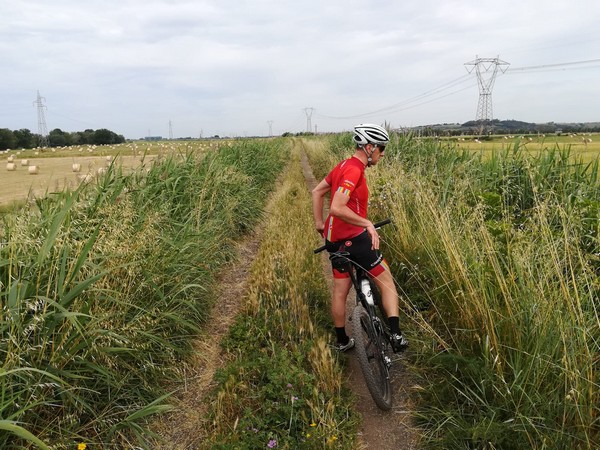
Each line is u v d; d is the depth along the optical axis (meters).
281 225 8.61
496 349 3.23
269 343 4.29
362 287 3.83
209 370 4.07
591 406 2.66
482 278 3.77
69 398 2.97
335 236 3.78
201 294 5.20
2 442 2.58
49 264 3.30
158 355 3.90
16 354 2.75
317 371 3.76
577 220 4.07
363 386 3.89
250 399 3.48
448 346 3.78
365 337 3.55
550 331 3.08
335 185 3.81
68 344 3.01
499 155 7.05
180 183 7.14
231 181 8.88
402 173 7.21
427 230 5.36
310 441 2.93
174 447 3.11
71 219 4.11
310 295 5.35
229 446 2.91
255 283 5.61
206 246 5.87
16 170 24.50
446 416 3.18
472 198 5.71
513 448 2.76
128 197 5.18
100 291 3.40
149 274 4.11
